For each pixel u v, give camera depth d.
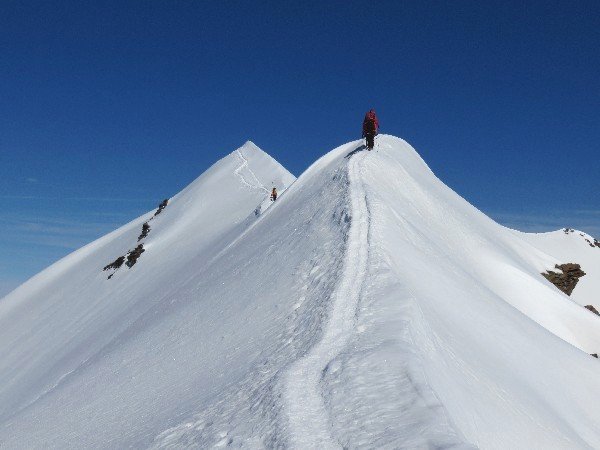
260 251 28.83
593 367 19.72
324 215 26.39
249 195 79.38
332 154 47.91
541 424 11.87
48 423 21.14
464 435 8.40
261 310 18.28
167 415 13.34
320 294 15.89
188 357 18.56
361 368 9.68
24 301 88.44
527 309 31.94
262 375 11.72
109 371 24.56
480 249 36.25
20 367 60.75
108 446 13.77
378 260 17.12
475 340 15.29
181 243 74.44
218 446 8.95
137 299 59.47
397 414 7.84
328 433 7.92
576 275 57.38
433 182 47.28
